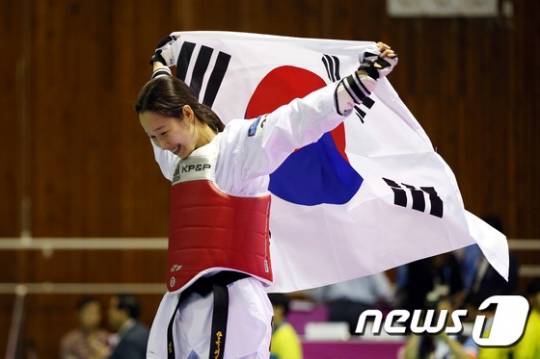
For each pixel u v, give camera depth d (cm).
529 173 3103
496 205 3103
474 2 3114
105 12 3100
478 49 3114
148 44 3094
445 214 1134
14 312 3047
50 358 3058
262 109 1173
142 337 2308
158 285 3073
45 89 3088
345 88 909
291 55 1164
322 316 2566
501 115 3109
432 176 1135
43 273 3077
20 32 3091
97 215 3081
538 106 3108
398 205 1144
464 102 3109
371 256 1156
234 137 973
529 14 3119
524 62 3114
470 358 2003
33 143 3088
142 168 3094
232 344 967
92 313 2758
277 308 2022
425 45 3112
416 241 1150
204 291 977
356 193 1153
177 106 970
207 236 970
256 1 3088
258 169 955
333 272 1159
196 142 995
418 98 3112
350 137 1148
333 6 3100
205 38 1184
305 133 926
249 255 974
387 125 1141
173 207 999
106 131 3095
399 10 3105
